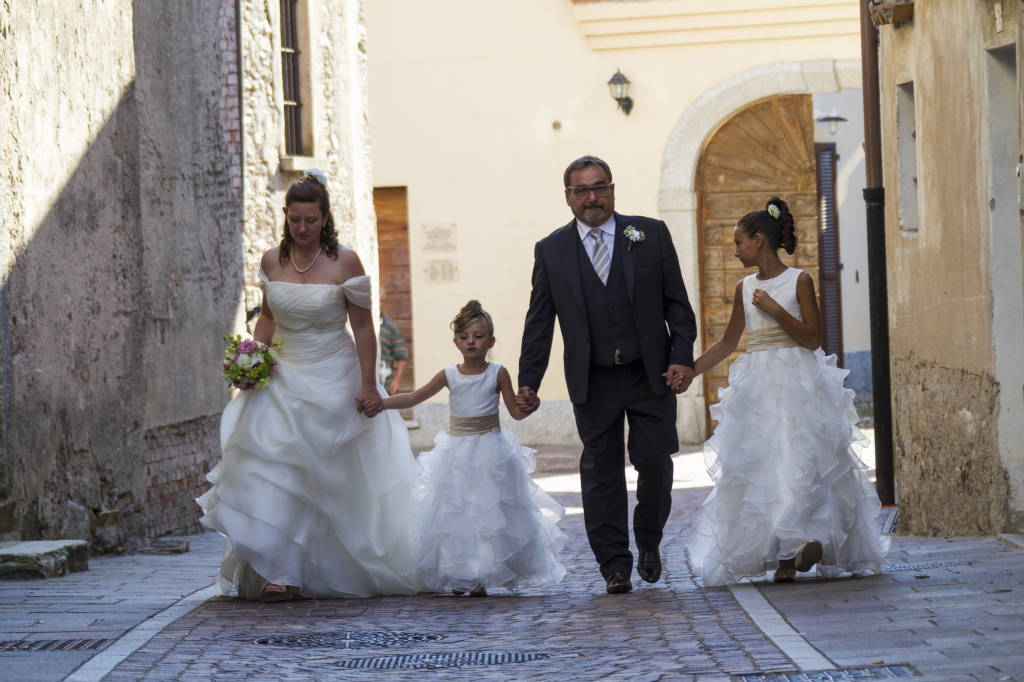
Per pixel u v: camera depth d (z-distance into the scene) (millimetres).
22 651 8617
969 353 13703
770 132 30500
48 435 13531
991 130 12844
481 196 31109
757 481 10875
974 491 13680
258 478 11039
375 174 31469
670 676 7645
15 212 12930
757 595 10352
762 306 11008
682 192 30234
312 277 11453
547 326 11328
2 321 12625
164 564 13281
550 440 30812
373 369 11523
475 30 30984
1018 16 11547
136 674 7984
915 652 7758
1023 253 11445
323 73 22781
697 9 29578
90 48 14586
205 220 17922
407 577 11547
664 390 11016
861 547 10930
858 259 38875
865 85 19062
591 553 15117
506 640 9172
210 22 18250
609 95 30438
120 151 15289
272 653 8766
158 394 16391
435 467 11625
